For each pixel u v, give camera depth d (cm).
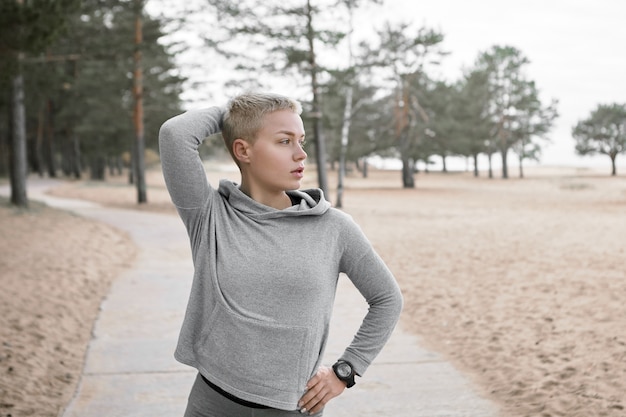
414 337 586
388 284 185
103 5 2531
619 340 532
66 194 3641
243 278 171
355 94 4241
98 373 471
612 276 854
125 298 750
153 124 3272
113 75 2945
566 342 537
